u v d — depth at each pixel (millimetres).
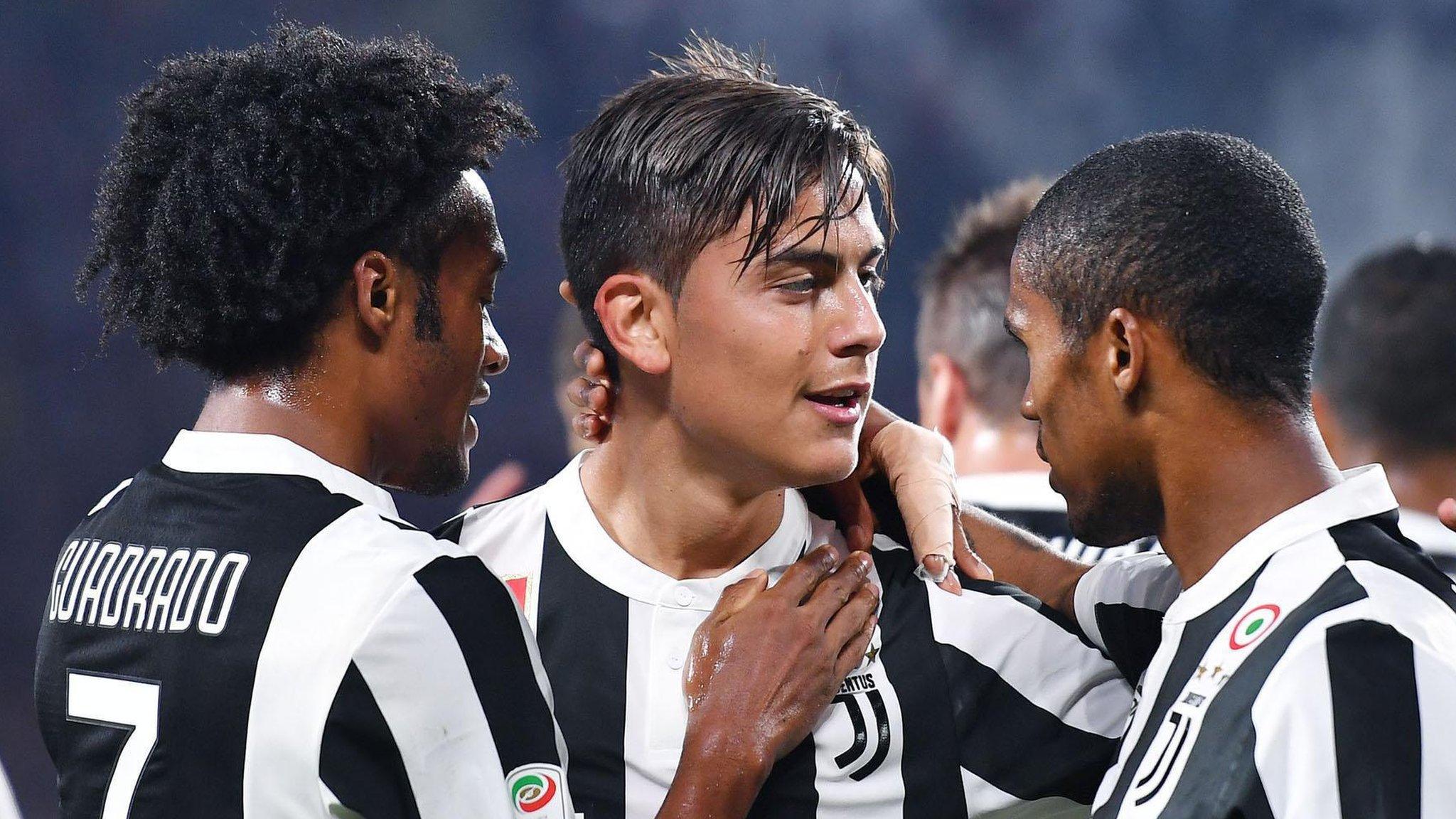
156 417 29469
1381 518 4258
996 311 9297
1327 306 8180
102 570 4664
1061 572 5840
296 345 4695
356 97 4691
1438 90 33938
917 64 34906
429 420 4980
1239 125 34844
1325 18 34312
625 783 5094
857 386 4812
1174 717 4195
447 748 4262
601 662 5234
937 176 34969
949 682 5238
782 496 5480
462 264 4969
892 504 5742
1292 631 3949
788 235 4648
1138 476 4562
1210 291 4254
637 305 4930
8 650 27750
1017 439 9375
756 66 5340
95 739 4461
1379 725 3656
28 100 30531
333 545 4367
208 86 4824
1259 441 4324
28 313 29859
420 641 4242
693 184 4688
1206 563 4449
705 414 4871
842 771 5078
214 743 4258
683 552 5297
